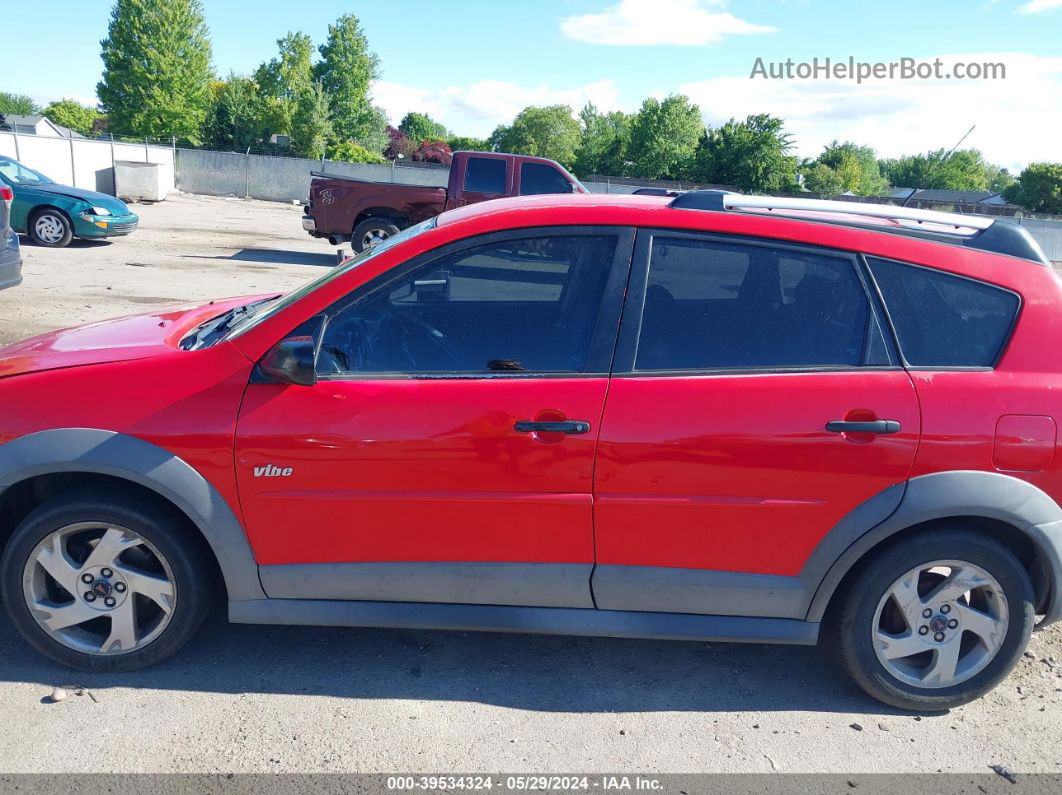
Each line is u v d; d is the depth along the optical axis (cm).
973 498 291
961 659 319
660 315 304
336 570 308
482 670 337
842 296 304
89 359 315
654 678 338
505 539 304
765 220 309
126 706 303
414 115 13912
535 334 304
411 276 308
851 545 298
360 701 313
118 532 306
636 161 7425
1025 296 305
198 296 1117
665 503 297
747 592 307
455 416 295
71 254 1445
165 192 3117
